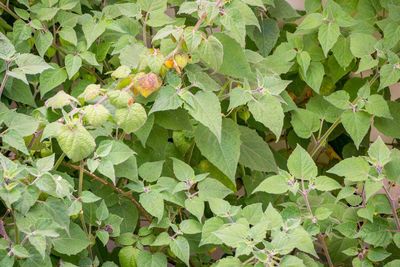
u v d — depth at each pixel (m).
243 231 1.08
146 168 1.20
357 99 1.32
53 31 1.28
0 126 1.13
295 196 1.27
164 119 1.19
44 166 1.02
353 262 1.18
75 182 1.23
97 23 1.25
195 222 1.18
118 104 1.06
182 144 1.28
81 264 1.15
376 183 1.14
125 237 1.19
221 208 1.15
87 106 1.05
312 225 1.16
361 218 1.19
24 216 1.03
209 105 1.12
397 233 1.16
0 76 1.21
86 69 1.30
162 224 1.18
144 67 1.11
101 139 1.20
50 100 1.07
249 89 1.16
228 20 1.11
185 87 1.15
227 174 1.19
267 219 1.12
